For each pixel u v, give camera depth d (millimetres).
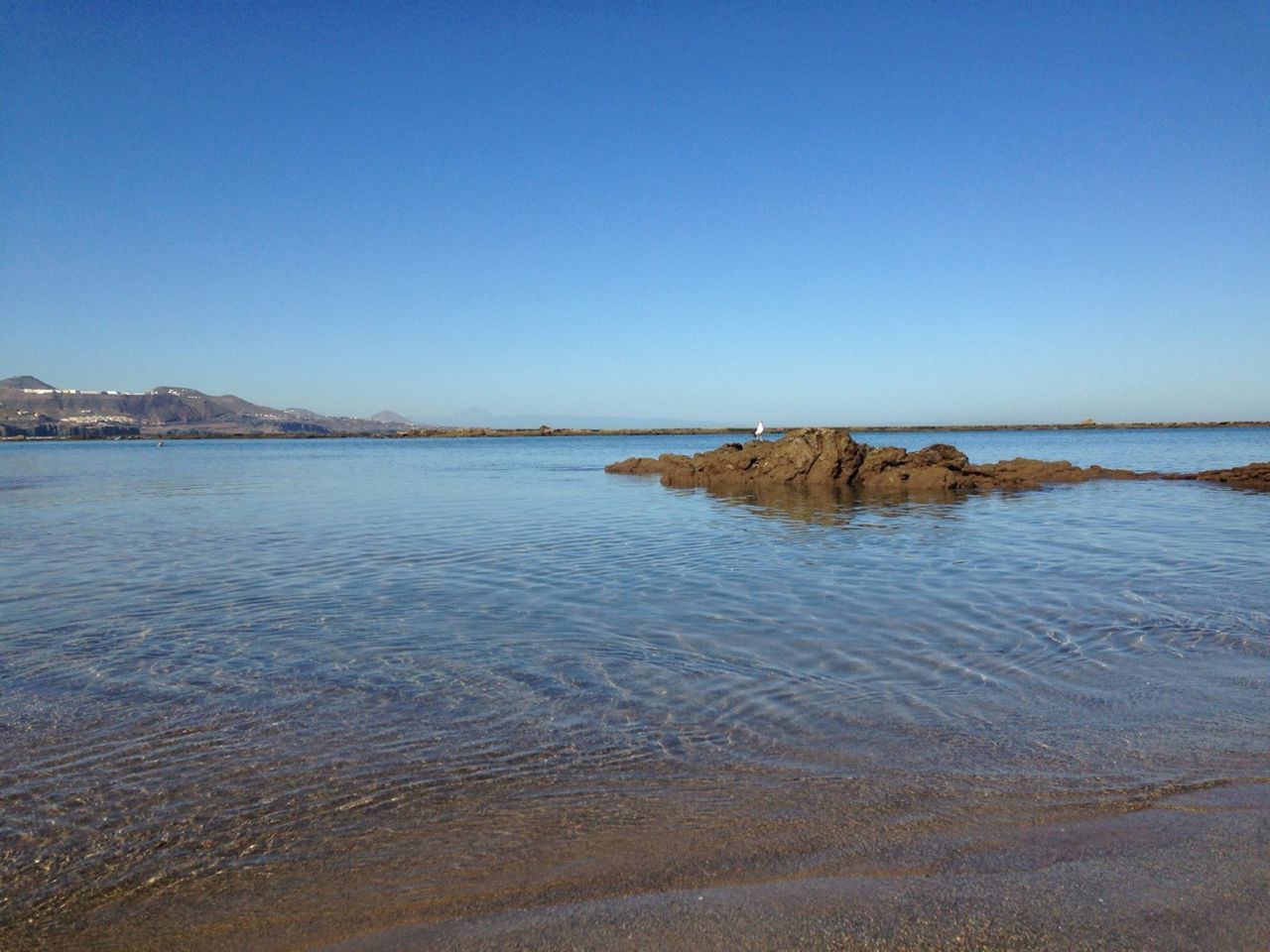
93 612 11383
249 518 23828
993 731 6746
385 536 19297
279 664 8828
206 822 5422
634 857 4906
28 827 5367
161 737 6836
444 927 4246
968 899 4367
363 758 6395
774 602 11656
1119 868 4648
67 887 4707
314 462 69375
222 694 7875
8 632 10312
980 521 21750
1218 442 102125
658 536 19094
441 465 62406
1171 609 10961
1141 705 7312
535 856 4949
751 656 8922
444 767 6223
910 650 9125
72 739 6805
